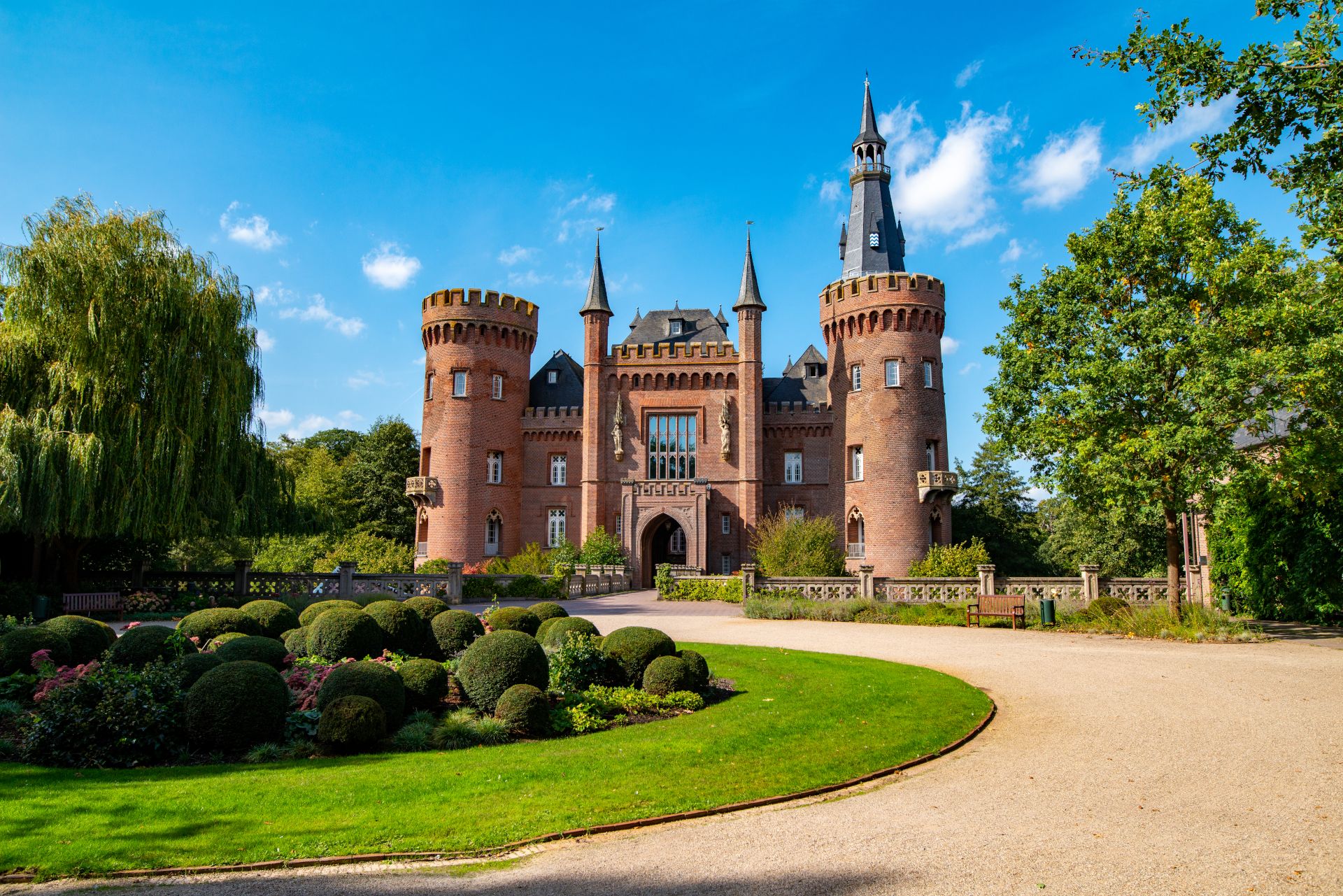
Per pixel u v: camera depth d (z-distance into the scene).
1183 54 10.98
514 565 44.00
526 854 7.28
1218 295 21.48
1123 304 23.38
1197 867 6.78
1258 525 27.42
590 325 50.75
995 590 28.69
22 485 23.52
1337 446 19.80
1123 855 7.07
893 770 9.84
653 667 14.65
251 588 32.09
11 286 25.28
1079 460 22.44
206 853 7.08
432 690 13.05
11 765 10.16
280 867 6.91
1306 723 11.69
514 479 50.69
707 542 46.53
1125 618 22.80
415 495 49.34
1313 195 12.74
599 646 15.51
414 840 7.42
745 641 22.70
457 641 16.73
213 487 28.16
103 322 25.02
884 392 45.81
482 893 6.39
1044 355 23.81
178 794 8.73
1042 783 9.25
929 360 46.28
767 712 12.99
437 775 9.52
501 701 12.26
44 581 27.84
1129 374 21.38
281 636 16.59
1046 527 72.31
